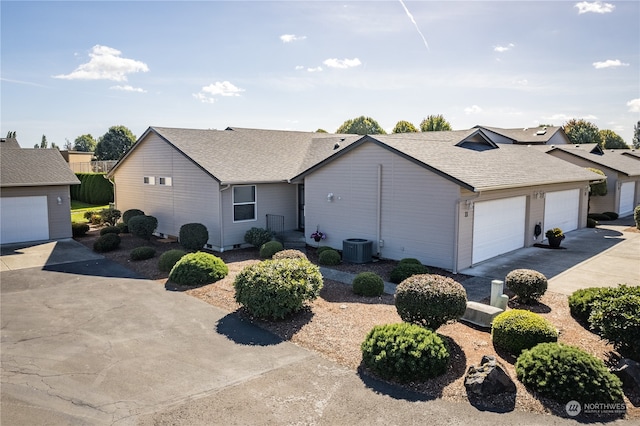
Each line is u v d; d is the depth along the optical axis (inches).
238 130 919.7
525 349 289.6
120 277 544.1
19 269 591.2
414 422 228.8
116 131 2655.0
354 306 415.8
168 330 364.8
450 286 326.3
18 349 330.0
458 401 248.1
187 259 509.0
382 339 285.4
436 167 541.6
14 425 231.8
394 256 609.9
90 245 758.5
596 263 596.4
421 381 268.8
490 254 619.8
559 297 440.5
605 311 297.1
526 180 628.4
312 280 404.8
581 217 911.0
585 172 879.1
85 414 241.1
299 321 376.2
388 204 606.9
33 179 776.3
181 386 270.1
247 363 300.8
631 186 1226.0
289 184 793.6
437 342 281.3
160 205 838.5
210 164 712.4
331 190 681.6
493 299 381.7
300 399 252.7
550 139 1734.7
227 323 378.3
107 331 364.5
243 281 394.3
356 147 634.2
